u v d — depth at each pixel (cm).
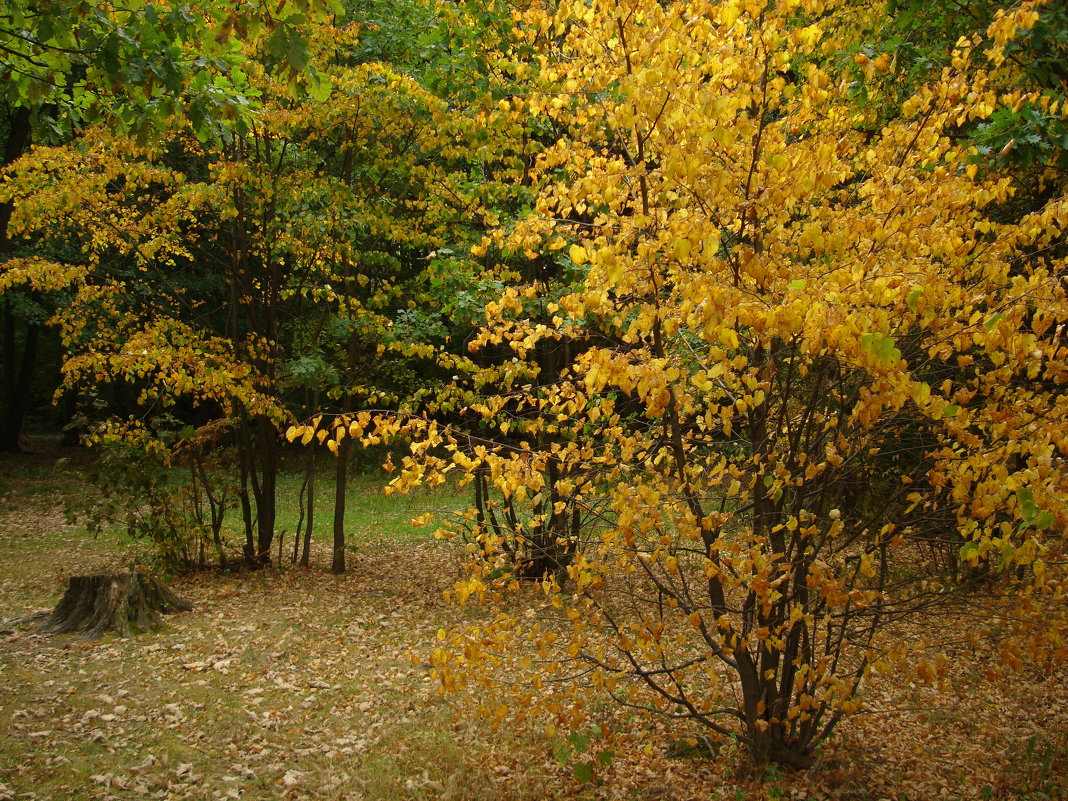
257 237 1003
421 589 988
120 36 395
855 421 360
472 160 963
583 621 394
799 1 308
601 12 344
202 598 906
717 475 367
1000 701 568
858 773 444
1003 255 345
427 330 948
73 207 888
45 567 1030
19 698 557
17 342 2627
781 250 341
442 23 731
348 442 1089
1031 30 454
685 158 288
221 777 462
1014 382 418
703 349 418
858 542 511
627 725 536
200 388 940
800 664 411
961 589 425
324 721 558
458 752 501
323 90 418
